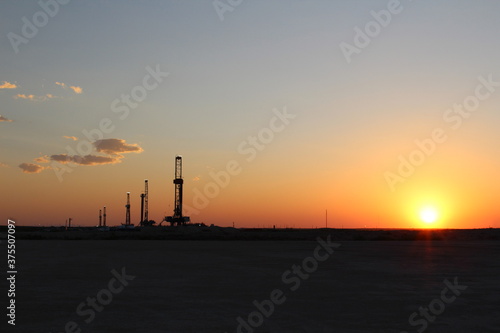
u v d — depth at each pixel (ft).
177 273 82.38
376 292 61.67
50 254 130.52
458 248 177.78
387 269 91.09
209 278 75.56
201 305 52.24
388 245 204.64
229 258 117.19
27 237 284.41
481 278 76.89
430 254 138.31
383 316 46.60
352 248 173.78
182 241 249.96
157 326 42.27
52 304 52.49
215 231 399.03
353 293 60.85
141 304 52.75
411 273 83.87
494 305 52.65
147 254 131.64
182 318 45.60
